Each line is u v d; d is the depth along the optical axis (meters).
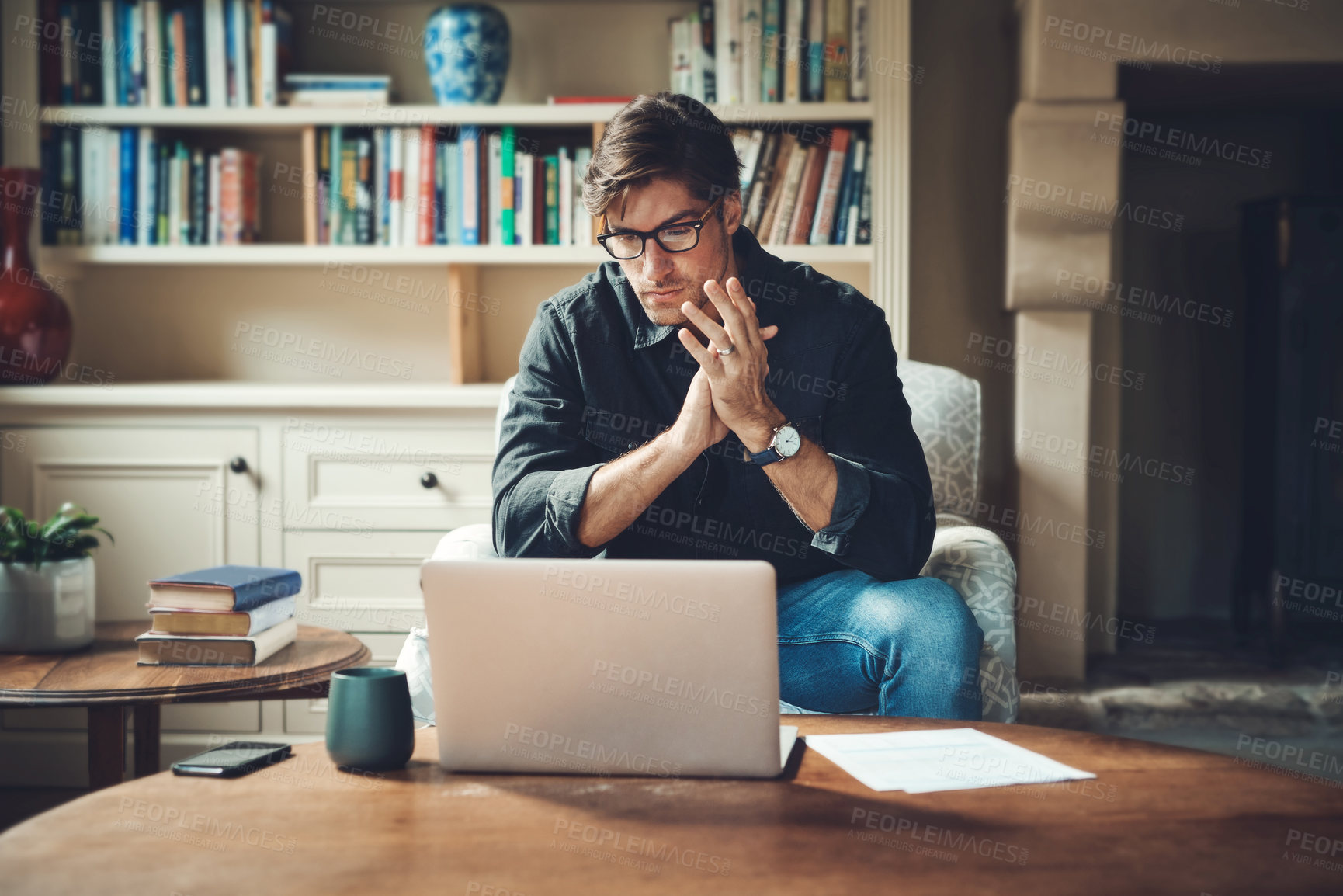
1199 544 3.17
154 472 2.29
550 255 2.43
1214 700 2.41
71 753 2.24
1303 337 2.67
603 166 1.30
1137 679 2.57
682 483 1.49
